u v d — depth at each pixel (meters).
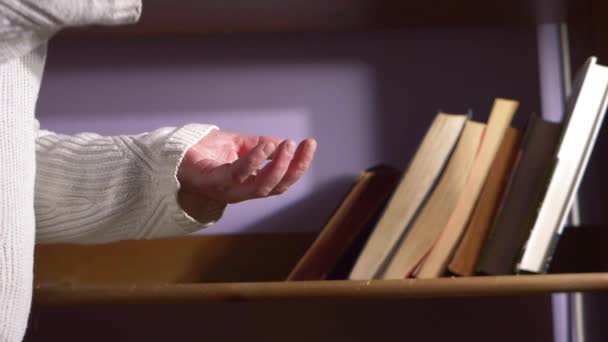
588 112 1.79
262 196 1.54
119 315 2.10
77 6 1.45
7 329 1.52
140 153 1.61
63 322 2.10
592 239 2.01
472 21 2.07
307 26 2.08
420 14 2.04
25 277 1.53
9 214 1.52
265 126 2.10
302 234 2.05
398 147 2.09
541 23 2.09
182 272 2.04
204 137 1.62
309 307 2.09
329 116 2.10
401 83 2.10
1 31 1.46
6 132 1.51
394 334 2.08
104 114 2.11
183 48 2.11
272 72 2.11
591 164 2.01
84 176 1.62
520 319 2.08
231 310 2.09
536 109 2.09
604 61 1.89
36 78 1.54
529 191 1.83
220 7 1.98
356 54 2.11
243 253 2.05
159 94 2.11
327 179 2.09
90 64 2.11
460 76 2.10
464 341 2.08
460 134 1.85
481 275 1.83
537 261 1.79
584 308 2.06
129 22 1.48
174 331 2.09
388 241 1.83
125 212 1.61
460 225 1.83
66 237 1.63
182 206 1.59
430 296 1.74
